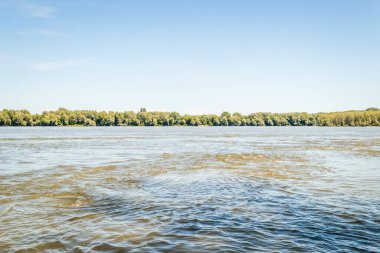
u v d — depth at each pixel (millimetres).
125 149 44781
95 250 9680
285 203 14977
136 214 13219
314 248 9820
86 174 22719
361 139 71875
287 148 46594
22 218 12633
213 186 18781
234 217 12828
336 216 12977
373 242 10289
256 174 23078
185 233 11094
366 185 19250
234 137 85250
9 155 36219
